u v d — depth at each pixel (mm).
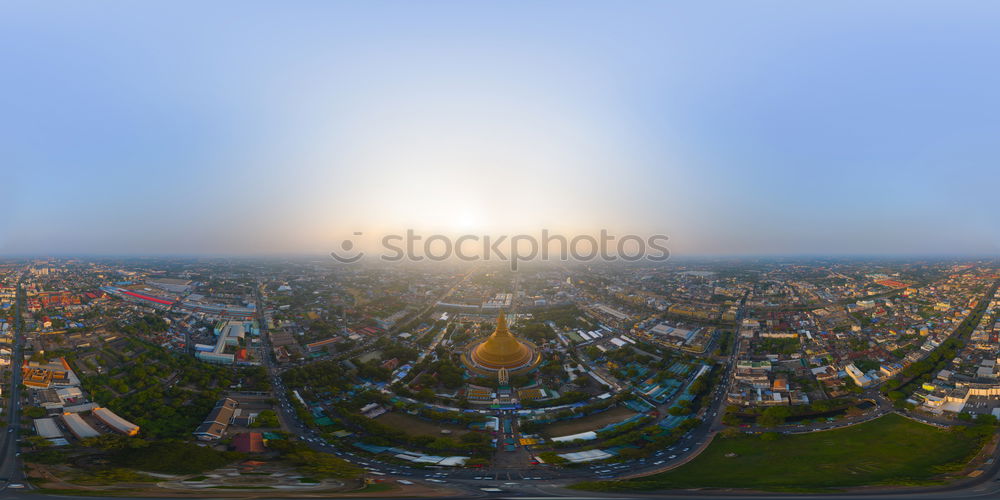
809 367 193875
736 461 114500
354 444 123938
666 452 120938
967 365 187625
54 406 140000
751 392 164250
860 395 161875
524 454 118250
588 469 109438
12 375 164625
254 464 106375
